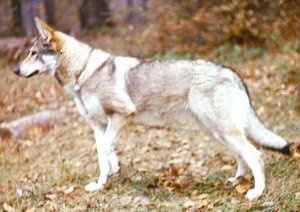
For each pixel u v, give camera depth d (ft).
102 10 59.47
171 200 16.98
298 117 25.41
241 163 18.24
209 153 22.07
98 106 18.22
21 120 28.32
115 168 19.43
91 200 17.21
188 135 24.99
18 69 18.85
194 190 17.89
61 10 59.98
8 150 25.39
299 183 17.12
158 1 42.29
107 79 17.99
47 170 21.07
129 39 47.44
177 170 19.74
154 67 17.97
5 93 34.86
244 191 17.13
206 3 40.14
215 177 19.02
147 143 24.32
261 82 31.58
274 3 36.94
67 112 30.09
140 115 18.48
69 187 18.75
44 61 18.63
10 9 53.88
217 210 15.76
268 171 18.62
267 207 15.56
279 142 16.88
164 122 18.40
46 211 16.52
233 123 17.04
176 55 39.32
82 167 21.12
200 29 40.65
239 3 38.22
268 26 37.99
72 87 18.66
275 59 35.78
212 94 17.19
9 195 18.38
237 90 17.29
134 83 17.99
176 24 41.04
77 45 18.53
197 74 17.46
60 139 26.09
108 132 18.21
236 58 37.22
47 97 34.42
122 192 17.98
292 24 37.19
